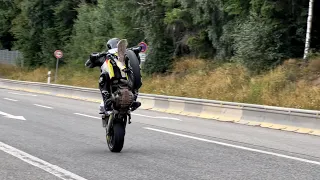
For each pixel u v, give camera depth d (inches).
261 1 900.6
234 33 1013.2
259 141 448.1
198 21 1123.9
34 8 2038.6
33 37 2144.4
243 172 295.4
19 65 2277.3
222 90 916.0
